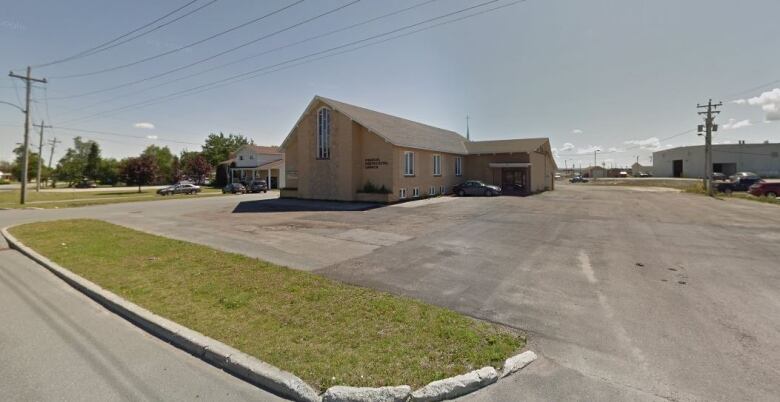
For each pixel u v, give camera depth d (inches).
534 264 285.7
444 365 133.4
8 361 141.8
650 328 166.9
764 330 164.1
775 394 117.2
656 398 115.7
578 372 131.8
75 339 162.7
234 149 2886.3
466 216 597.0
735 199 946.1
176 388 125.3
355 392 116.6
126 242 372.5
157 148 3011.8
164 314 180.9
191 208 797.9
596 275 254.4
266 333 159.0
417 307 188.2
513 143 1304.1
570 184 2142.0
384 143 881.5
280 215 633.0
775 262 290.0
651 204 805.2
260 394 123.3
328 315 178.1
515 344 149.9
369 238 400.8
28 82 953.5
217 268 265.4
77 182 2434.8
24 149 967.6
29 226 508.1
